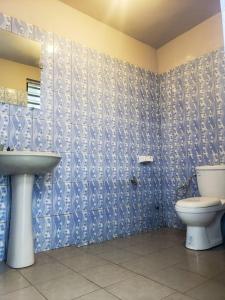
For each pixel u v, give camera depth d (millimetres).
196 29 2879
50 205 2207
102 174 2580
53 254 2055
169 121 3121
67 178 2332
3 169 1693
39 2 2305
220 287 1423
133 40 3062
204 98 2771
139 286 1461
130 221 2766
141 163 2951
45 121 2242
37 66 2240
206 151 2725
